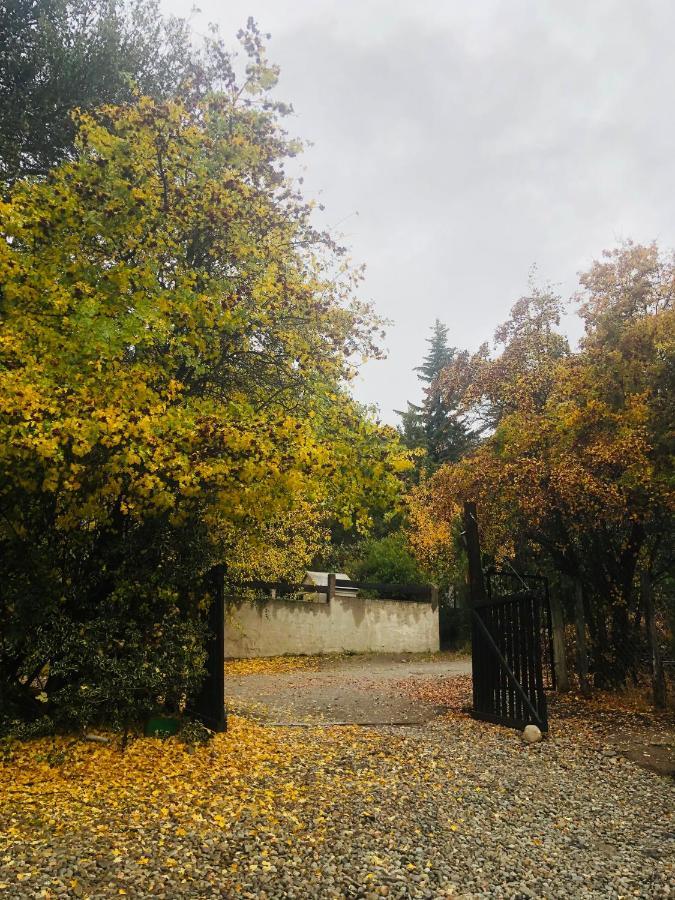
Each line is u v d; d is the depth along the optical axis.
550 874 4.41
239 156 8.74
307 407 8.73
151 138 7.99
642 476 9.78
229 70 9.41
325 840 4.63
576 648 11.82
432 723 9.02
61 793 5.23
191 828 4.66
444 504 12.44
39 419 5.67
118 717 6.68
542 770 6.81
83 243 7.82
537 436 11.12
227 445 6.32
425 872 4.29
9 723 6.62
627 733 8.52
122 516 7.38
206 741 6.91
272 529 16.70
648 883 4.35
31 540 6.85
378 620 20.59
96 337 6.63
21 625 6.67
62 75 12.34
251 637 18.53
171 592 7.14
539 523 11.49
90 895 3.69
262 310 8.31
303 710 9.84
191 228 8.38
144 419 5.87
